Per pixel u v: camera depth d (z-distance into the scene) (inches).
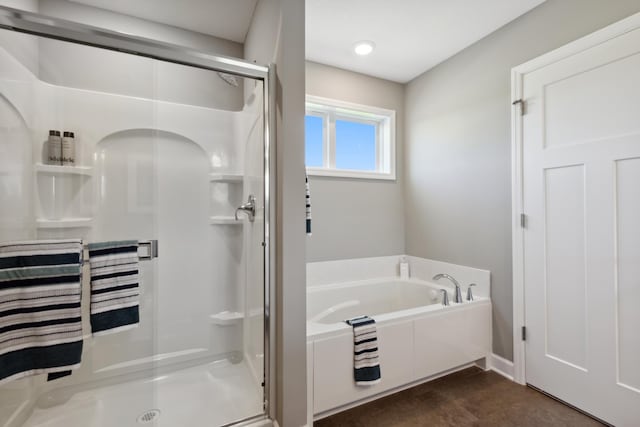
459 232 98.6
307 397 62.1
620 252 61.5
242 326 83.7
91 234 73.8
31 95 65.5
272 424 61.1
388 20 82.7
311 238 104.2
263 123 64.1
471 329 84.7
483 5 76.5
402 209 120.6
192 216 84.7
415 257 116.0
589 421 65.0
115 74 76.9
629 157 60.0
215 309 86.0
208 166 86.2
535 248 76.7
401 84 120.4
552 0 73.2
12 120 61.6
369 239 114.4
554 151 72.7
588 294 66.5
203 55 59.7
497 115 86.7
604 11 63.6
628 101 60.2
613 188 62.4
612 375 62.5
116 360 75.0
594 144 65.2
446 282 102.0
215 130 86.4
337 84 108.0
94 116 74.4
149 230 80.2
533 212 77.2
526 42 79.1
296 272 59.9
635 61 59.2
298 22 59.4
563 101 70.9
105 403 66.3
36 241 54.3
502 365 84.4
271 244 62.9
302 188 60.4
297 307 60.0
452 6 76.9
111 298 62.1
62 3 74.9
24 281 52.6
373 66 107.7
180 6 77.7
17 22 49.5
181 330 82.7
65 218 70.9
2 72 59.1
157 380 75.0
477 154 92.7
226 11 79.8
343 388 66.6
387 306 111.9
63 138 70.2
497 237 86.6
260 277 66.9
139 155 79.3
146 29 83.3
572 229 69.3
